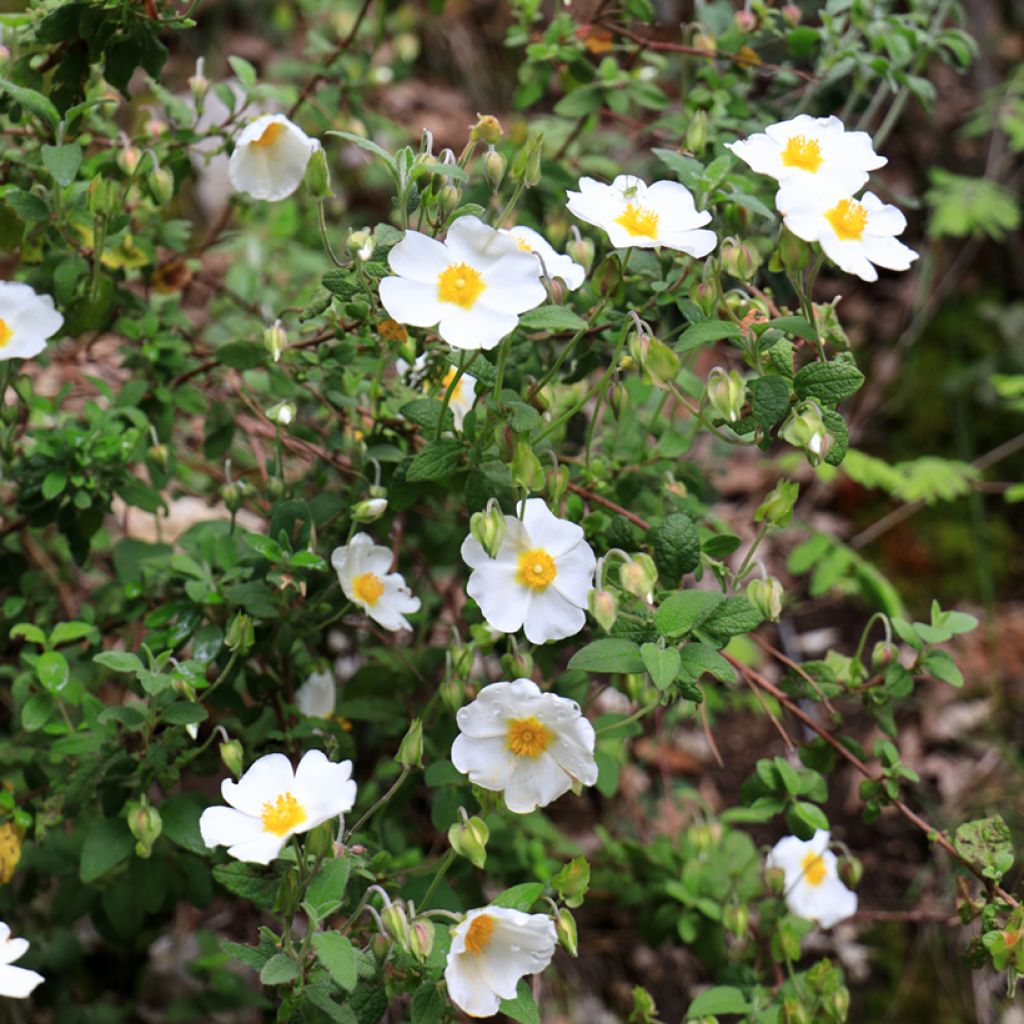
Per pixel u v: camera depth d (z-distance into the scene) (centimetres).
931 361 144
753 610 70
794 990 81
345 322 79
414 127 149
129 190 79
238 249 103
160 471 83
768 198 87
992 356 142
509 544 70
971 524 134
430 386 78
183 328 89
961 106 153
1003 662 123
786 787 79
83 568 89
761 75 90
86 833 83
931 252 146
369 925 72
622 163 101
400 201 70
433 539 84
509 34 91
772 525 71
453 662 75
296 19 157
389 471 80
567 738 68
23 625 77
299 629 78
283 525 76
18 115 80
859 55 87
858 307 151
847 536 133
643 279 80
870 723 117
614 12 89
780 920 83
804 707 116
